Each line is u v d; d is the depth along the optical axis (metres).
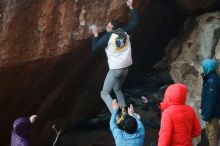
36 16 7.45
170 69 10.25
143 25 9.70
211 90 7.57
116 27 7.46
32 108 9.12
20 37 7.45
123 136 6.59
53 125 9.77
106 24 7.92
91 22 7.82
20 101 8.68
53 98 9.27
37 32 7.54
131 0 7.69
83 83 9.55
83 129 12.76
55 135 10.72
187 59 9.92
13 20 7.30
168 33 11.51
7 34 7.34
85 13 7.77
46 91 8.93
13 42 7.43
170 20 10.91
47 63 7.98
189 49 9.98
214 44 9.62
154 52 12.01
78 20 7.75
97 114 12.36
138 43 10.45
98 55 8.84
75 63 8.55
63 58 8.05
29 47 7.57
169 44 10.60
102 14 7.87
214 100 7.59
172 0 9.83
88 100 10.45
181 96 6.05
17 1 7.25
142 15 9.16
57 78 8.70
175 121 5.95
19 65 7.67
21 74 7.95
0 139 9.27
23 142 6.94
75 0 7.64
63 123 10.52
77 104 10.20
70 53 8.02
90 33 7.84
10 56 7.47
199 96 9.56
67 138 12.23
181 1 9.79
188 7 9.87
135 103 13.95
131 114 6.88
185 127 6.00
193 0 9.60
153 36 11.06
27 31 7.47
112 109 7.54
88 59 8.70
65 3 7.59
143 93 14.70
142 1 8.52
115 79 7.57
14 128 6.96
